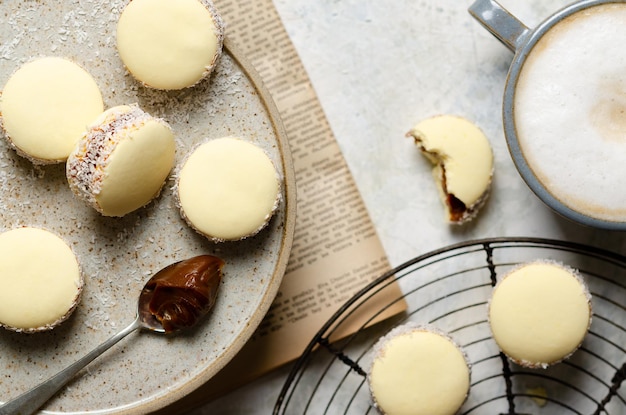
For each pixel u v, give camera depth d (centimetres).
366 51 61
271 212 54
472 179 59
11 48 54
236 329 55
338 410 61
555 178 54
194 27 53
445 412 58
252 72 54
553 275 57
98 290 55
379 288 60
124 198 52
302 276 60
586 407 61
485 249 59
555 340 57
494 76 61
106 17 54
